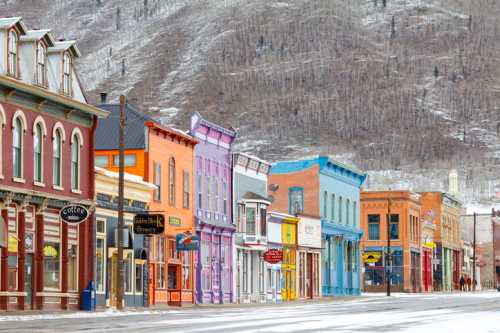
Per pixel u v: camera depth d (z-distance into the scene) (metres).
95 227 75.31
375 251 176.62
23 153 66.56
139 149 86.31
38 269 68.06
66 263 71.38
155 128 87.31
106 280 76.81
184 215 93.56
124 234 78.06
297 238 121.88
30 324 48.31
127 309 73.19
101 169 76.75
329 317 58.97
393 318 57.53
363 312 69.62
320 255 130.62
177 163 92.50
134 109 88.62
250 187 111.81
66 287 71.25
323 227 132.62
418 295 150.38
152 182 86.75
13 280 65.19
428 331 42.38
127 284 80.44
